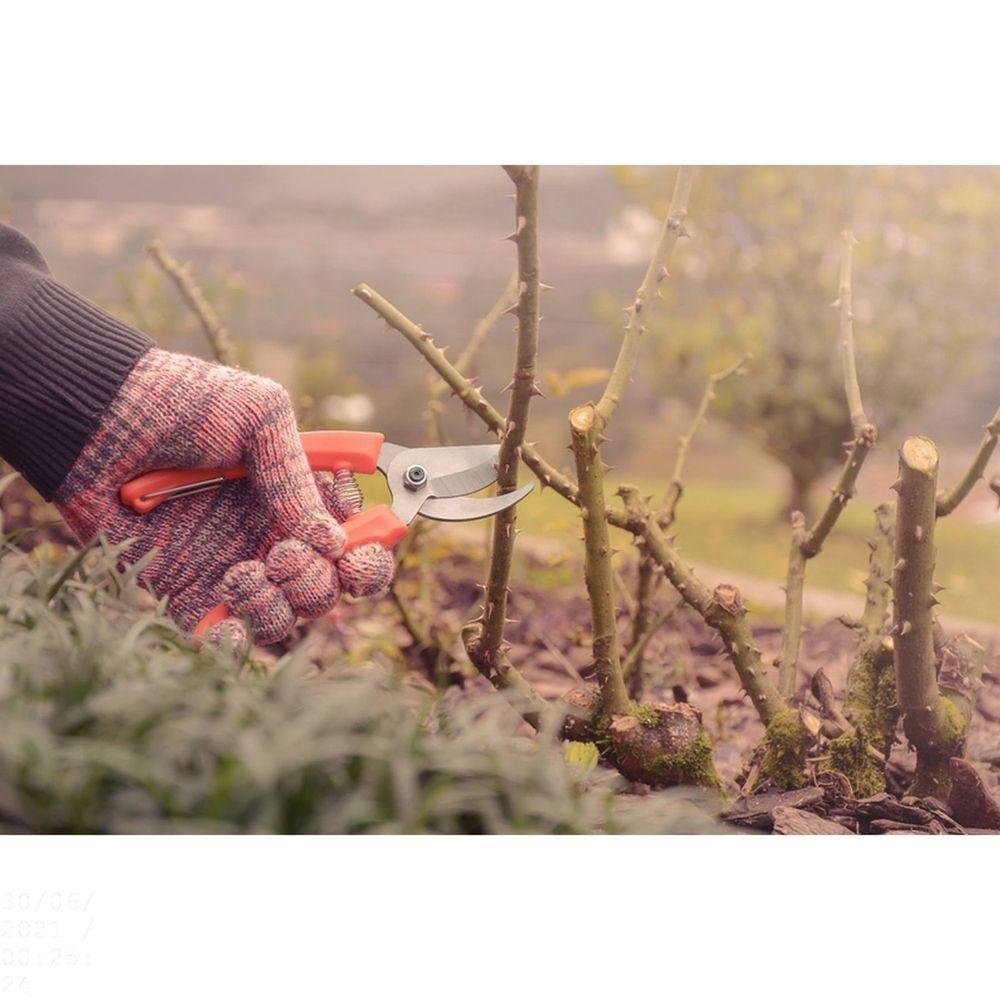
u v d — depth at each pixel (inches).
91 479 62.8
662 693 102.0
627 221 201.3
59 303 63.1
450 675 99.7
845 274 77.7
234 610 63.2
